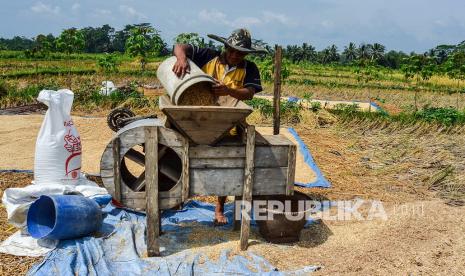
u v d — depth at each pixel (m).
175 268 3.99
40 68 30.14
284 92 21.47
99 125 9.90
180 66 4.10
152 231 4.17
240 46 4.30
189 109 3.84
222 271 4.02
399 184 7.22
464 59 29.28
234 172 4.30
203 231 4.86
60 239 4.29
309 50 103.88
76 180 5.33
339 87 25.16
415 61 23.05
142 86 17.05
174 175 4.48
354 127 11.53
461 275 4.14
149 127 4.02
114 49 135.50
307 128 11.33
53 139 5.11
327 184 6.90
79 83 19.11
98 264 3.98
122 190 4.18
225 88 4.21
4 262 3.96
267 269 4.10
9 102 13.16
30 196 4.63
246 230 4.39
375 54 95.12
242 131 4.27
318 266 4.18
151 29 26.95
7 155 7.40
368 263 4.30
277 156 4.36
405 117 12.20
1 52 55.34
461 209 6.01
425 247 4.66
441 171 7.53
